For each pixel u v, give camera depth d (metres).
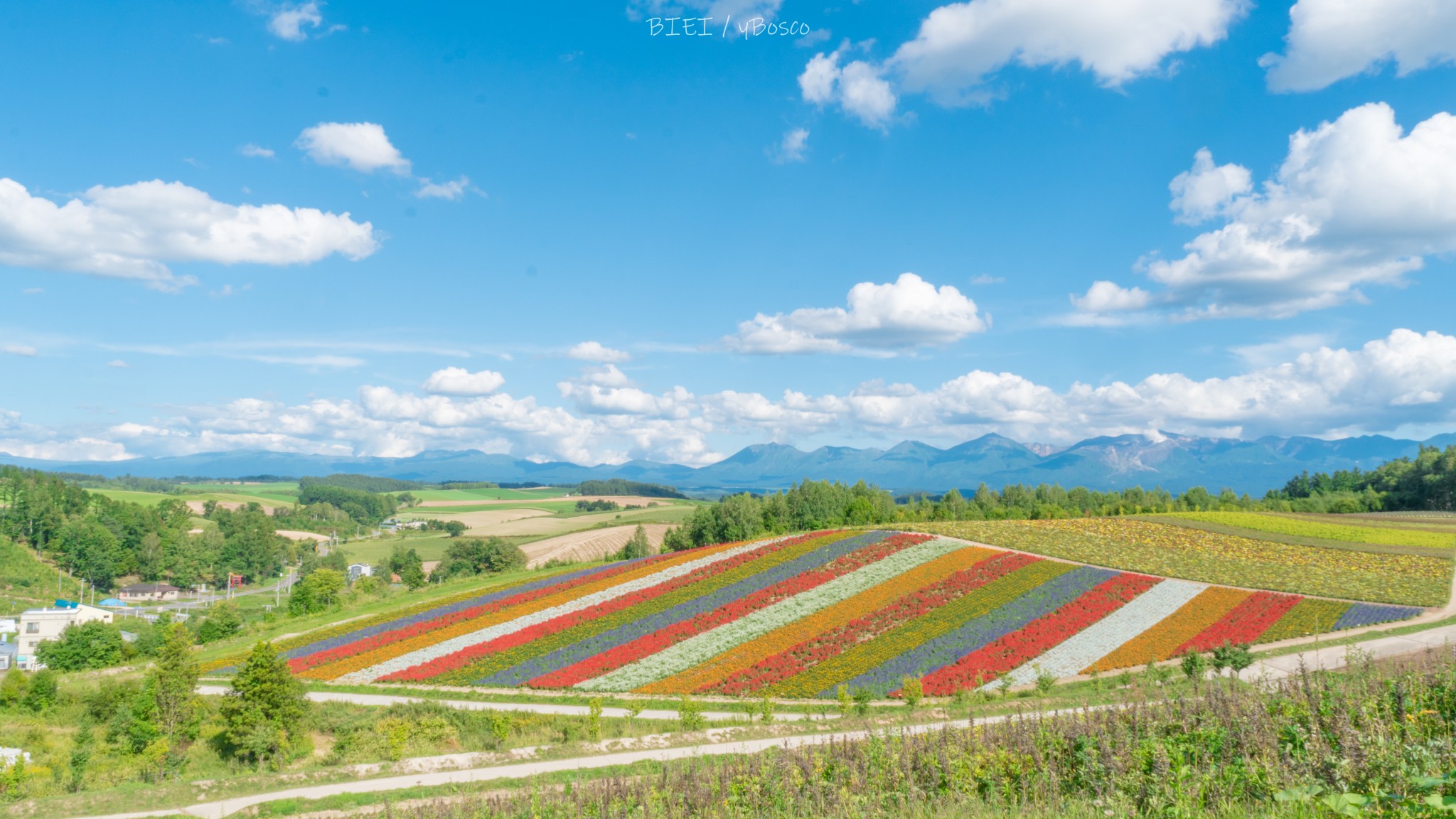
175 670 45.91
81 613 96.75
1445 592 57.19
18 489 153.38
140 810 26.31
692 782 18.94
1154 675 42.00
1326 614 52.47
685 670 50.53
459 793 26.25
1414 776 9.02
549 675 51.38
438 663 55.59
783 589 65.31
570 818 18.62
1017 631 52.72
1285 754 12.38
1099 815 11.92
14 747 43.31
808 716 40.41
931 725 33.69
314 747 41.31
